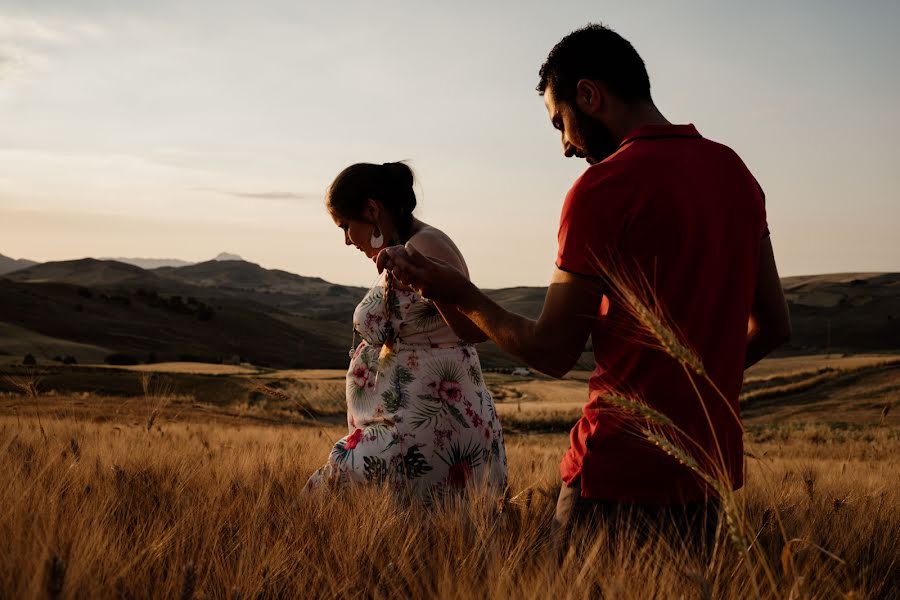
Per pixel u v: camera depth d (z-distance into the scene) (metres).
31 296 154.25
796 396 48.28
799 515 2.89
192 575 1.65
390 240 3.29
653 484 1.97
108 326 151.00
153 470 3.18
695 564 1.81
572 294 1.94
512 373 112.62
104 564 1.83
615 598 1.72
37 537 1.84
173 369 78.56
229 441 7.38
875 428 28.62
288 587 1.91
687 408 1.95
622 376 1.99
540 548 2.24
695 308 1.94
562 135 2.31
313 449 5.32
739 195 2.05
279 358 153.12
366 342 3.38
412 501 2.79
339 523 2.29
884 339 170.00
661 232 1.91
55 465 3.03
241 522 2.39
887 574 2.39
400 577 1.96
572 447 2.18
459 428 3.22
